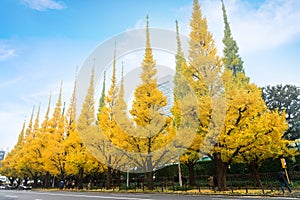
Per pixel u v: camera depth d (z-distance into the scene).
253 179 16.69
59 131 26.75
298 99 20.06
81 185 23.92
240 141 11.98
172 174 24.09
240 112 12.09
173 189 15.28
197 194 12.16
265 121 12.33
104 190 19.16
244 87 15.38
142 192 15.13
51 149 25.09
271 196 9.81
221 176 13.31
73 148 23.25
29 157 30.33
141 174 26.94
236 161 16.25
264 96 21.77
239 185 14.70
